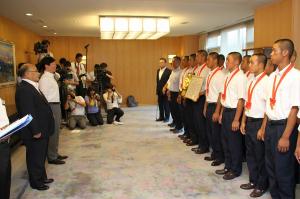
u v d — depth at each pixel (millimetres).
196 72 5070
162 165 4367
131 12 6332
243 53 7762
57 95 4328
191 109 5277
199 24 8156
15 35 7512
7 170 2600
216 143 4273
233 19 7348
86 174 4055
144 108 10422
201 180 3785
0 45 6121
